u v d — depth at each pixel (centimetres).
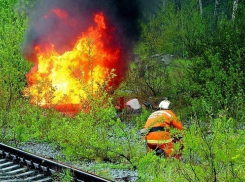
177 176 691
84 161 889
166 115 848
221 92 1252
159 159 783
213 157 721
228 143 713
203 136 770
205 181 661
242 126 1070
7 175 753
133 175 761
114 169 815
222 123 788
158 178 682
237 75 1241
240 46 1362
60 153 966
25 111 1269
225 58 1365
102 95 1056
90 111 991
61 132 962
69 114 1266
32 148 1012
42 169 771
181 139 817
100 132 1009
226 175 650
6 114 1249
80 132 909
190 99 1302
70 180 711
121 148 890
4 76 1354
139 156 850
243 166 668
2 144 902
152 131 849
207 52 1380
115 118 1343
